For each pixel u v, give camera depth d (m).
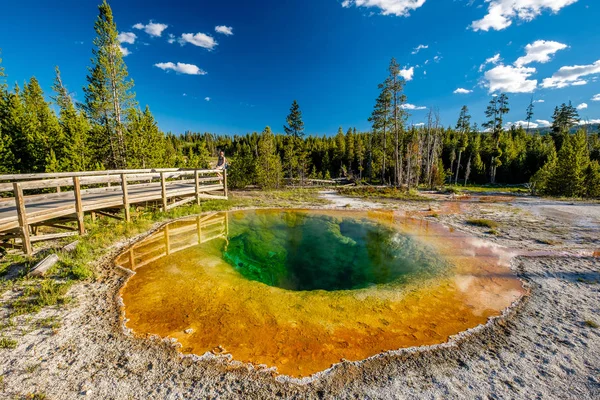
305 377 3.38
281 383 3.28
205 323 4.45
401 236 9.82
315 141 73.06
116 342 3.92
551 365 3.61
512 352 3.88
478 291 5.73
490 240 9.23
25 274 5.64
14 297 4.86
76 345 3.81
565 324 4.54
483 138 52.00
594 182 21.91
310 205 16.09
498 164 42.16
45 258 5.95
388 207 15.78
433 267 7.00
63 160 13.67
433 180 33.28
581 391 3.17
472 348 3.98
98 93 18.69
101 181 8.54
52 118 15.74
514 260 7.40
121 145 18.31
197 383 3.24
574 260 7.38
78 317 4.48
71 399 2.94
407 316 4.82
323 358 3.73
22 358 3.50
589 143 42.53
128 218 9.59
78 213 7.71
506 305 5.17
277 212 14.02
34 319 4.32
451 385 3.29
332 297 5.46
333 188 27.30
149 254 7.39
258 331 4.29
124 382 3.21
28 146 13.71
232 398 3.05
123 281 5.81
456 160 48.50
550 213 13.94
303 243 9.63
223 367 3.51
